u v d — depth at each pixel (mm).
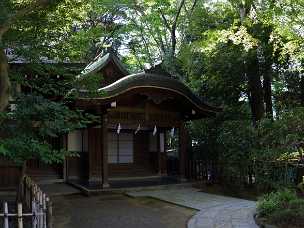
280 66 18188
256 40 15828
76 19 9617
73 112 8125
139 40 28953
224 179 15008
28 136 7137
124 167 17641
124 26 25844
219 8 19125
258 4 16125
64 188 14984
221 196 13188
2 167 13633
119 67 16656
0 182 13602
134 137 18203
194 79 19594
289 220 8273
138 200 12617
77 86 9703
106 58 16344
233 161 14250
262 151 13352
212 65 17828
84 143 17422
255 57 17078
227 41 17078
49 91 9648
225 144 14688
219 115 17219
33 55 8516
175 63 22328
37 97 7578
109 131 17484
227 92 19078
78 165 17516
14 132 7195
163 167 18266
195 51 18484
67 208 11266
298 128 12797
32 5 7773
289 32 14523
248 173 14312
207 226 8875
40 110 7238
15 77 8805
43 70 9320
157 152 18312
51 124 7371
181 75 22297
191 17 20656
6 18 7148
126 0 23516
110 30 25172
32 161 17000
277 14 14617
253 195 13422
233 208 10945
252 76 18281
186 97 15227
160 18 24484
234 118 17781
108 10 23406
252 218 9539
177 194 13555
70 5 9023
